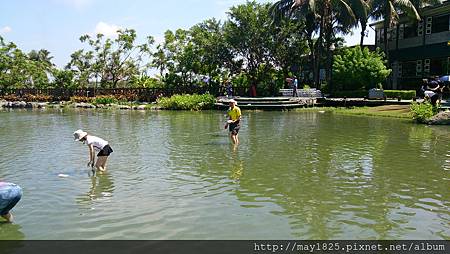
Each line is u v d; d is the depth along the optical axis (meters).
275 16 37.47
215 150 13.11
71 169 10.37
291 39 40.41
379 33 42.47
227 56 40.53
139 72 47.94
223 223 6.68
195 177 9.54
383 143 14.36
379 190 8.48
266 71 41.16
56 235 6.23
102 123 22.36
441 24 34.31
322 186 8.79
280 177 9.54
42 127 20.52
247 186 8.79
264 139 15.48
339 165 10.80
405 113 23.98
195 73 42.62
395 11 34.59
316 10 35.78
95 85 48.16
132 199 7.88
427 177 9.53
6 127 20.58
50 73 52.00
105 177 9.52
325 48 41.19
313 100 32.56
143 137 16.25
